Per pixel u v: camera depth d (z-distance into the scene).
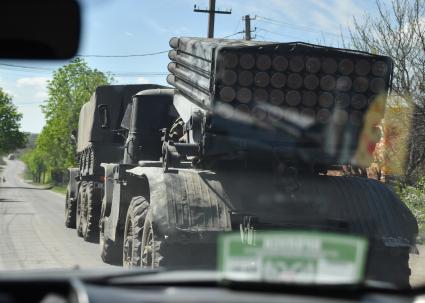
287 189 7.55
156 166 9.12
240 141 7.49
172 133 9.35
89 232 16.05
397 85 15.48
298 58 7.39
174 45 8.94
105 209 11.76
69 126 68.69
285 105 7.40
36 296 2.60
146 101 11.91
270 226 7.09
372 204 7.67
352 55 7.47
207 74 7.68
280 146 7.52
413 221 7.68
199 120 7.87
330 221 7.35
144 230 8.20
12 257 12.91
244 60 7.31
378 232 7.47
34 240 16.36
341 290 2.49
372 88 7.53
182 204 7.38
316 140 7.53
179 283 2.66
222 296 2.40
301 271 2.49
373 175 10.93
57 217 25.69
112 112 15.62
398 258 7.44
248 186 7.61
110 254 11.62
